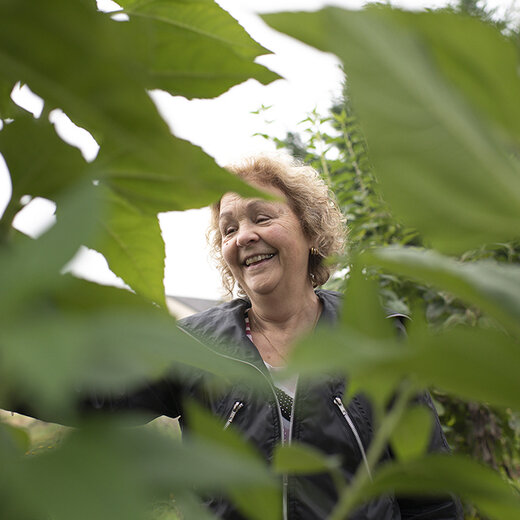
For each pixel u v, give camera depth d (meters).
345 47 0.17
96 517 0.15
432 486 0.26
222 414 1.43
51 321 0.15
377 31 0.17
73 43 0.20
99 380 0.14
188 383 1.42
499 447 2.96
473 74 0.18
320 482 1.24
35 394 0.14
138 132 0.23
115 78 0.21
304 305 1.98
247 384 0.17
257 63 0.37
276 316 1.92
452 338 0.17
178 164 0.24
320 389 1.46
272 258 1.95
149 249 0.43
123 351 0.16
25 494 0.15
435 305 2.68
